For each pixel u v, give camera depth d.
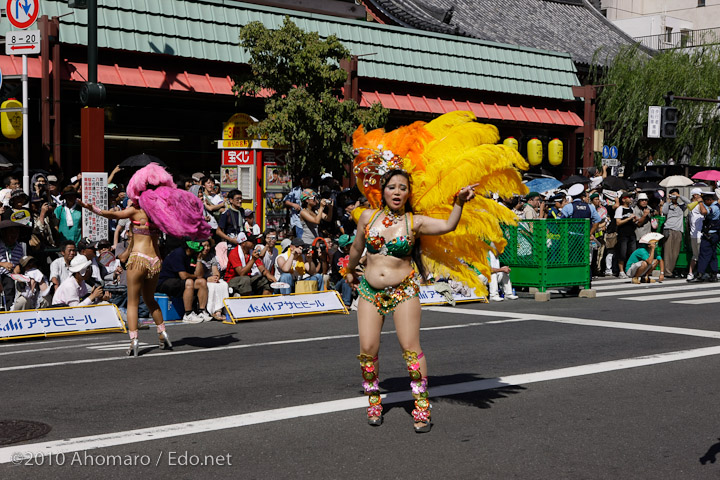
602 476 4.93
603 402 6.75
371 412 6.07
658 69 30.03
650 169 29.45
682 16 56.91
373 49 20.73
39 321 10.45
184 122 18.00
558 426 6.03
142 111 17.34
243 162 16.61
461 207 5.85
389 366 8.32
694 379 7.61
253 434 5.79
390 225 5.92
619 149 30.09
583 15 36.31
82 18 16.12
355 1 22.30
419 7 26.98
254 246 12.95
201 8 17.83
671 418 6.26
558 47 31.47
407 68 21.39
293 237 14.63
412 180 6.10
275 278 13.25
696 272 17.95
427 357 8.77
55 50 15.55
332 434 5.80
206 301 11.98
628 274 17.89
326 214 15.01
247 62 17.16
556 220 14.25
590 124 25.59
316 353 9.09
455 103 22.53
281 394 7.03
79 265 11.48
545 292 14.18
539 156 24.23
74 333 10.68
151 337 10.42
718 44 32.19
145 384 7.43
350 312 13.04
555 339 9.92
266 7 18.95
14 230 11.42
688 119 30.55
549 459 5.25
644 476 4.94
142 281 9.07
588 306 13.31
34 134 15.95
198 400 6.80
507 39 29.78
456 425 6.06
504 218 6.69
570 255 14.55
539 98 24.94
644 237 17.34
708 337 10.02
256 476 4.91
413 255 6.32
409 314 5.90
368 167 6.08
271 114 16.30
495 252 6.81
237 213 13.88
